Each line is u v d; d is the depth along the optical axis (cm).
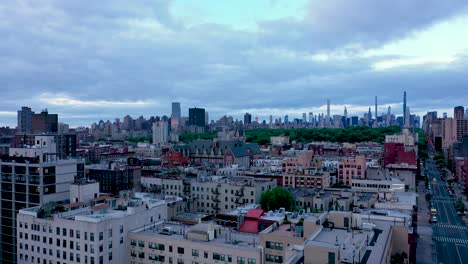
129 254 13000
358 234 9725
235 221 15250
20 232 14088
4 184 17925
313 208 19625
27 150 18812
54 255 13225
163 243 12350
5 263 17950
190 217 16238
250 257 11075
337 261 7600
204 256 11681
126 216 13062
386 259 8694
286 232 11550
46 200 17050
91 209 13675
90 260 12306
